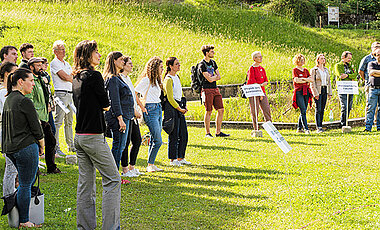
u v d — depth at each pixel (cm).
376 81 1073
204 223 497
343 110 1147
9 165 510
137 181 682
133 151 718
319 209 534
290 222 493
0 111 557
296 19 3447
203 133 1159
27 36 2169
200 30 2964
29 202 476
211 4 3484
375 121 1202
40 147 491
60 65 842
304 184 643
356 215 509
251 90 1081
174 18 3109
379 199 563
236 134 1138
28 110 465
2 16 2425
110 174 453
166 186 652
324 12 3684
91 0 3133
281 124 1202
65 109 752
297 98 1107
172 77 791
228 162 809
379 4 3734
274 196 591
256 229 475
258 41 2866
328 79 1118
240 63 2297
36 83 701
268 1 3700
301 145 937
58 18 2667
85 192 462
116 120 646
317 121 1121
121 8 3138
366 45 3056
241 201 573
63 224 492
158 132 738
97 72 450
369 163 761
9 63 529
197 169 761
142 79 725
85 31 2527
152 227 487
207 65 1080
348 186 625
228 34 2930
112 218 450
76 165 787
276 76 2025
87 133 447
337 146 910
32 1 2934
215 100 1095
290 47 2805
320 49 2855
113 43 2405
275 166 763
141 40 2553
